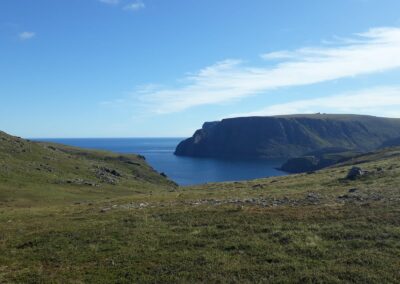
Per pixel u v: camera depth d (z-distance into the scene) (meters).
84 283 19.47
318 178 61.53
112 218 33.56
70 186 85.62
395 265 19.83
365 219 27.42
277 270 19.78
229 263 20.92
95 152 176.38
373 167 63.31
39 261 22.97
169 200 45.97
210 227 27.91
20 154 104.19
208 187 69.50
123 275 20.22
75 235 27.69
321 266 20.09
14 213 43.88
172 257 22.19
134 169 152.25
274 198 40.38
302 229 26.08
